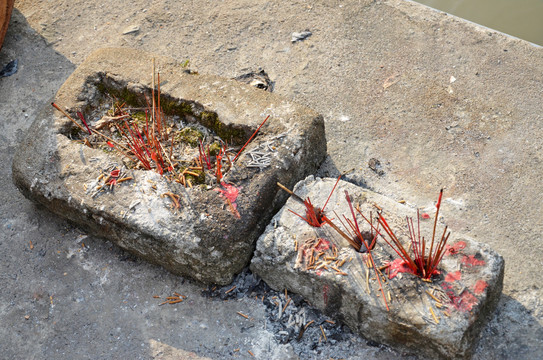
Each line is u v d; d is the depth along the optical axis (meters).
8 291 1.98
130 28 2.49
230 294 1.94
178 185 1.94
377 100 2.24
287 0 2.50
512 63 2.28
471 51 2.31
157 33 2.47
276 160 1.96
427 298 1.78
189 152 2.04
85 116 2.12
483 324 1.83
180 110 2.09
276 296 1.93
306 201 1.89
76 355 1.89
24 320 1.94
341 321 1.88
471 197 2.05
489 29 2.36
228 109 2.04
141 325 1.92
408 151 2.14
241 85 2.10
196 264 1.90
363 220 1.88
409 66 2.30
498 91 2.22
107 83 2.15
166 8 2.53
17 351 1.91
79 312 1.94
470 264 1.81
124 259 2.01
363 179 2.10
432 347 1.78
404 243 1.84
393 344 1.83
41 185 1.99
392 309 1.78
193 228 1.88
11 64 2.43
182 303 1.94
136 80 2.12
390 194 2.07
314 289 1.86
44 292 1.98
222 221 1.89
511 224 2.00
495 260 1.81
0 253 2.04
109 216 1.93
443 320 1.75
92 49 2.45
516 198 2.04
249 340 1.88
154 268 1.99
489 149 2.12
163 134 2.07
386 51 2.34
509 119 2.17
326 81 2.29
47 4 2.59
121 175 1.97
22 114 2.31
